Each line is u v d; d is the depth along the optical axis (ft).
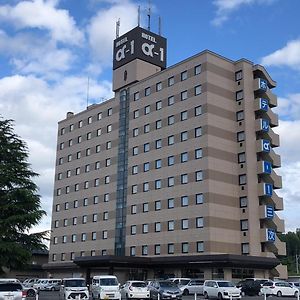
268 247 209.05
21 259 102.89
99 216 263.08
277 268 212.84
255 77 228.22
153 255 220.43
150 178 233.55
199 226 202.39
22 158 112.37
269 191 210.79
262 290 162.91
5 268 110.93
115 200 253.44
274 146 227.20
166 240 216.13
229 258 182.80
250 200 207.21
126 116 259.19
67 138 305.53
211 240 196.44
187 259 198.39
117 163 258.16
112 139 265.95
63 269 278.67
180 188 215.72
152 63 269.23
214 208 201.26
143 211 232.94
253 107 221.87
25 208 106.52
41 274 302.66
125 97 262.88
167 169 224.94
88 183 278.26
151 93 245.24
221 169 208.54
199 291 161.79
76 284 123.95
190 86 222.89
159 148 232.53
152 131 239.09
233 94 223.30
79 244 273.54
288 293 161.27
